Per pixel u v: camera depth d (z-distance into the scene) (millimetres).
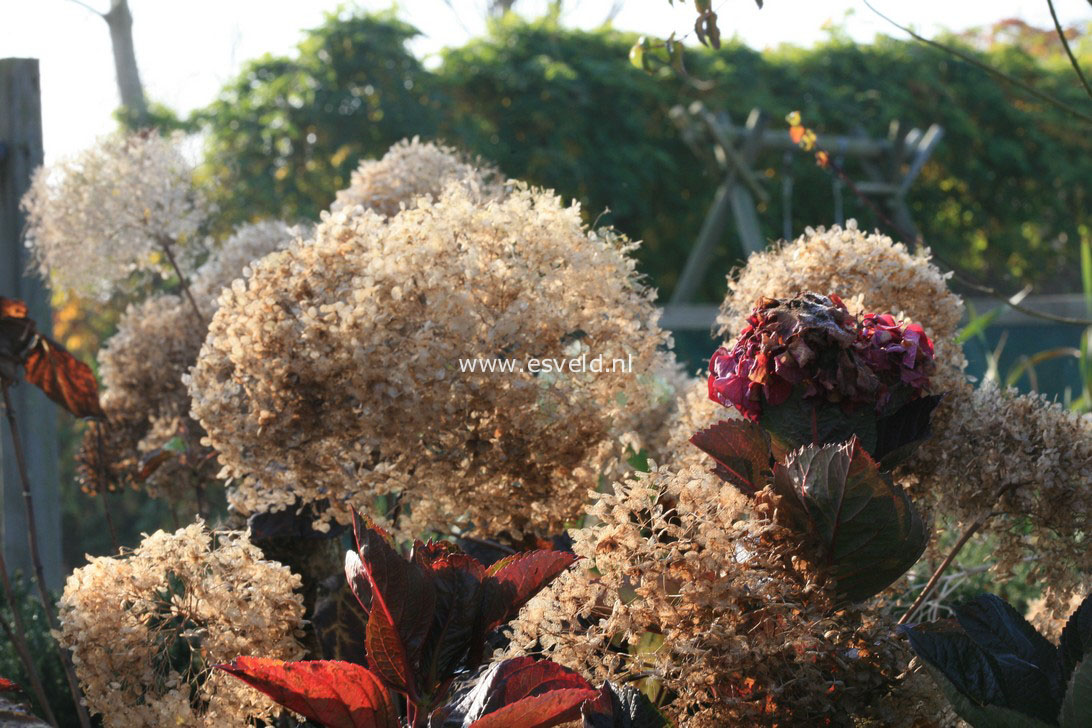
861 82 5988
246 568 1083
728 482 1042
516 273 1143
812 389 1013
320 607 1211
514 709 770
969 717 907
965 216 6641
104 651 1030
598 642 957
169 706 996
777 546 982
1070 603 1342
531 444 1154
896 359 1047
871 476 927
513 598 886
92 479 1958
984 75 6258
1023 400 1239
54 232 1704
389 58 5344
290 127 5203
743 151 5121
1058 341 4262
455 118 5559
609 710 838
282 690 792
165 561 1070
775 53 5926
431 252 1117
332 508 1172
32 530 1577
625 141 5812
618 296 1214
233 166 5207
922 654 928
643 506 973
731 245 6117
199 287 1917
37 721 961
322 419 1120
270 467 1167
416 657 846
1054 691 919
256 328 1126
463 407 1111
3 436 2721
